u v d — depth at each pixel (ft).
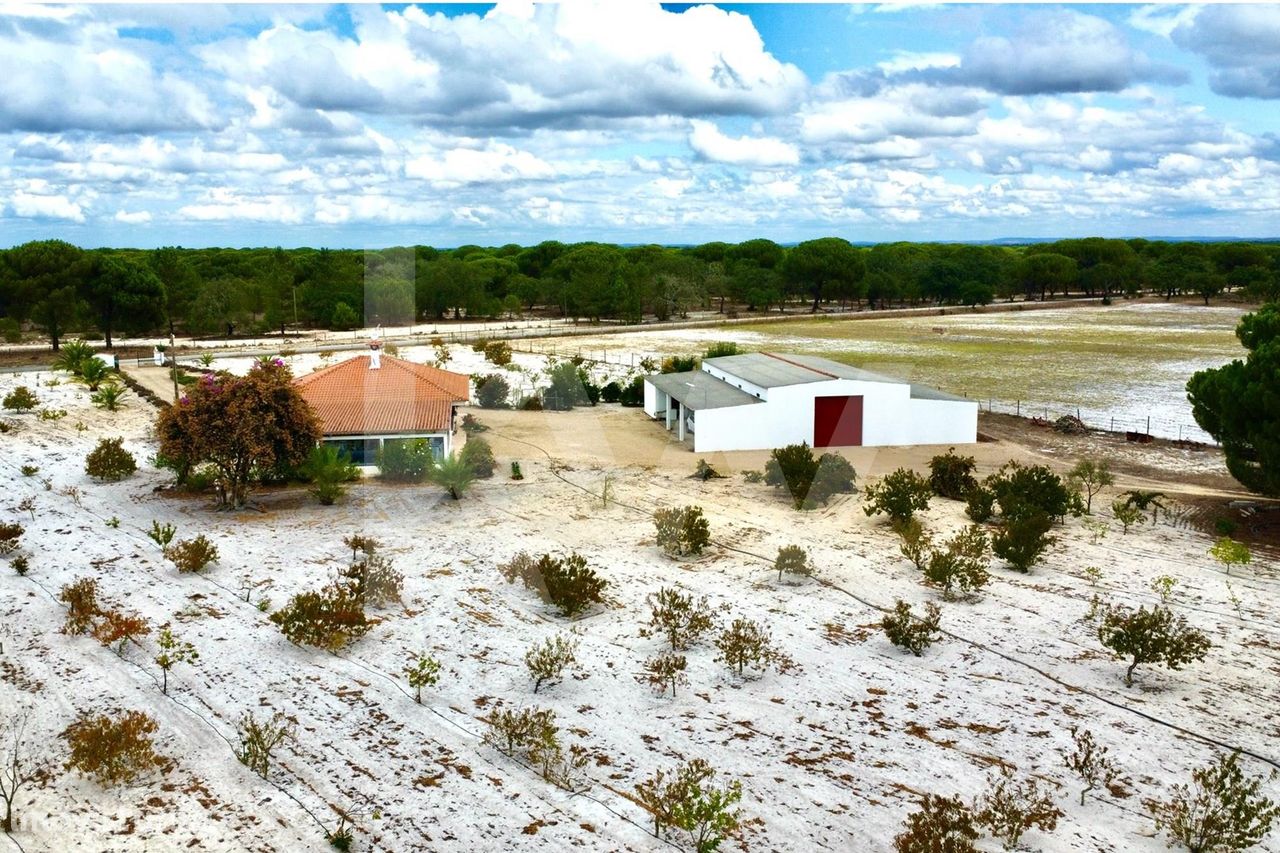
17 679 41.60
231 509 70.28
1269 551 66.33
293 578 54.34
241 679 41.91
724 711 39.58
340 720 38.09
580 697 40.68
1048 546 67.05
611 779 33.65
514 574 49.65
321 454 66.49
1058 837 30.30
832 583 55.57
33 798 31.89
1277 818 31.50
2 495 77.41
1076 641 48.57
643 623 49.19
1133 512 73.10
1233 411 70.69
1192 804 32.40
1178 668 43.68
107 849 28.99
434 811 31.35
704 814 29.12
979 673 44.11
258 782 33.19
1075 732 38.09
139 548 61.93
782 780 33.63
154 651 45.06
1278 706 41.04
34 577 56.34
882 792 32.89
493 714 37.52
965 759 35.58
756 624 49.34
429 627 47.55
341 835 29.12
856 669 44.24
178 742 36.04
